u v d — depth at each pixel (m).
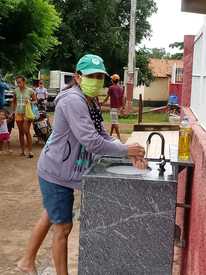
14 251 5.25
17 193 7.79
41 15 13.09
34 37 13.28
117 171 3.68
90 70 3.72
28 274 4.46
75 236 5.70
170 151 4.48
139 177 3.43
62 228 3.97
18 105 11.09
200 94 4.82
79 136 3.67
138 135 10.48
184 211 4.25
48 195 3.91
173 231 3.37
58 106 3.80
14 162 10.52
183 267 4.07
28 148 11.24
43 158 3.94
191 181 3.92
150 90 45.94
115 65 33.72
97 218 3.43
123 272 3.45
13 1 12.20
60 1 29.78
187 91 7.28
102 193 3.41
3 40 13.05
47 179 3.89
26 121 11.14
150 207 3.37
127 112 24.25
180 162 3.85
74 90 3.79
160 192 3.35
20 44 13.23
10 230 5.94
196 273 2.83
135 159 3.73
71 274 4.65
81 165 3.85
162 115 26.55
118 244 3.43
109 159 4.09
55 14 13.71
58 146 3.83
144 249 3.41
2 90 12.61
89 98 3.89
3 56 13.18
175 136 9.88
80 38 31.03
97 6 30.09
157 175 3.54
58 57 31.33
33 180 8.77
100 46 31.61
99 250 3.45
